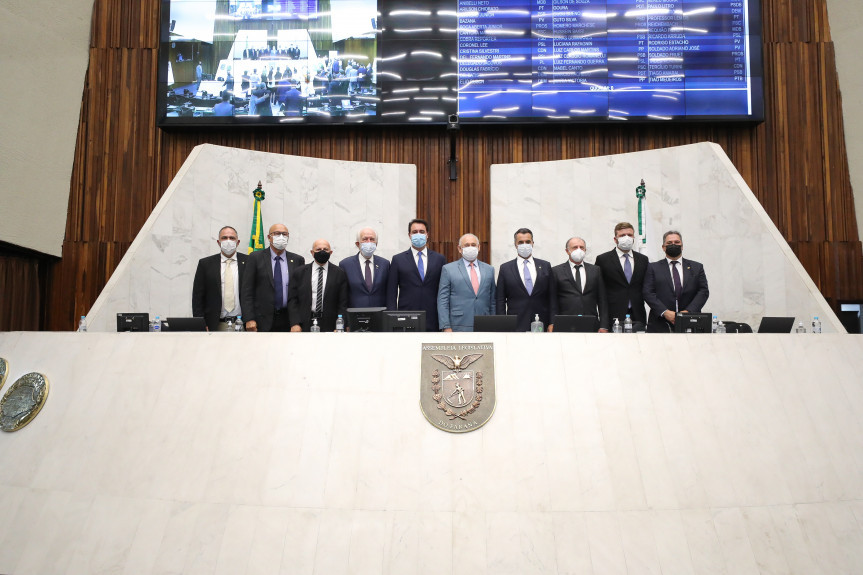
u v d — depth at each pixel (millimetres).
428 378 5633
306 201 11016
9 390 6070
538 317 7098
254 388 5680
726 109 11266
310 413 5531
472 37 11523
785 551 5066
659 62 11359
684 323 6336
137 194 11648
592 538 5023
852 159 11406
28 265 11297
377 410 5520
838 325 8172
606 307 7332
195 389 5746
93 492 5402
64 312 11445
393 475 5246
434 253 7652
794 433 5602
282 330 7387
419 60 11516
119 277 9758
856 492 5418
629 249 7852
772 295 9141
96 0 11859
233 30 11562
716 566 4965
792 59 11664
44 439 5766
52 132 11289
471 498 5148
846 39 11523
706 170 10117
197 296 7383
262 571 4902
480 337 5836
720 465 5379
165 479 5359
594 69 11391
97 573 5012
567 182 11109
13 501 5520
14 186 10758
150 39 11898
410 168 11406
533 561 4922
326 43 11547
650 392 5668
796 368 5926
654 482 5270
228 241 7602
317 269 7105
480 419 5469
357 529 5035
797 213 11391
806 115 11555
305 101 11492
